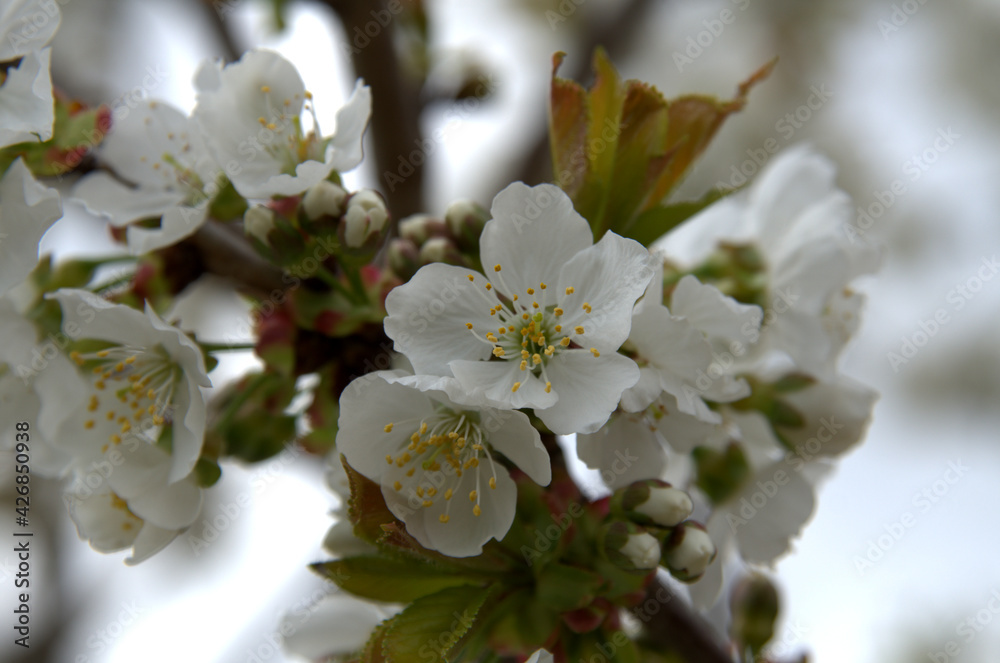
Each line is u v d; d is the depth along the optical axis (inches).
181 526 8.5
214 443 8.7
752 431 9.4
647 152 8.5
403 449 8.0
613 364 7.8
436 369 7.8
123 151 9.1
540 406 7.7
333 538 8.5
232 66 8.7
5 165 8.6
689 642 9.1
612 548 8.0
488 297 8.0
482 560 8.0
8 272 8.3
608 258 7.9
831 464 9.6
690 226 10.1
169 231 8.7
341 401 7.9
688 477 9.5
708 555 8.1
